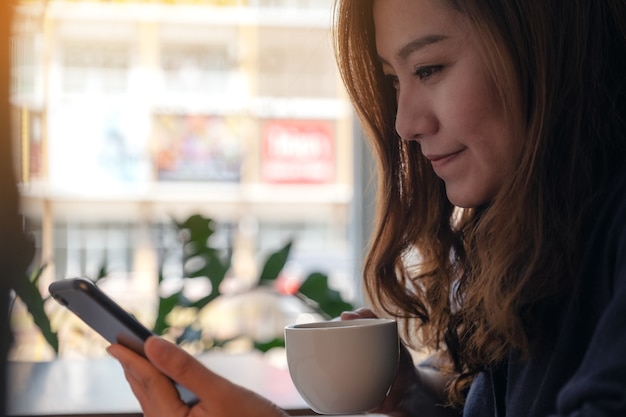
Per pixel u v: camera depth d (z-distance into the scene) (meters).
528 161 0.84
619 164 0.85
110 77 3.05
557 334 0.85
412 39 0.89
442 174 0.93
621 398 0.62
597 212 0.84
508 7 0.85
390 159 1.11
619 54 0.88
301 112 3.13
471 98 0.87
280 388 1.53
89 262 3.00
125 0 3.07
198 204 3.11
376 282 1.15
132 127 3.08
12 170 1.04
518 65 0.85
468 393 1.07
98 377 1.73
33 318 2.02
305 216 3.14
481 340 0.93
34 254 1.06
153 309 2.62
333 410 0.95
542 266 0.84
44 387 1.58
